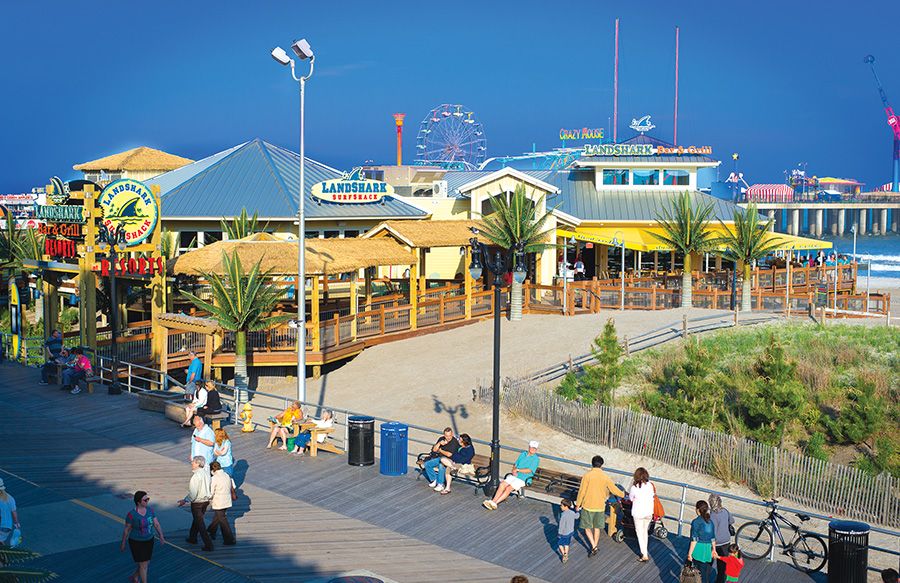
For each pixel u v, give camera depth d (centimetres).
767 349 2933
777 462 2509
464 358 3709
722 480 2603
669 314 4197
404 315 4056
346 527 1834
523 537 1803
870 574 2058
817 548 2098
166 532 1775
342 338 3725
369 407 3228
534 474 2023
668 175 5831
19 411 2712
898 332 3769
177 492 2008
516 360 3625
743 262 4284
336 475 2169
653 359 3469
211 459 1934
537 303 4481
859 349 3466
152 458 2258
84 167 6294
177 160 6341
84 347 3088
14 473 2108
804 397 2920
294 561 1648
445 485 2069
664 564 1686
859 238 18612
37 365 3462
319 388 3478
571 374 3225
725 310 4328
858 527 1589
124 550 1570
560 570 1648
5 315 4872
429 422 3048
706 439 2669
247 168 4922
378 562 1655
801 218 19700
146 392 2827
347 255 3647
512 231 4047
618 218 5488
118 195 3291
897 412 2870
